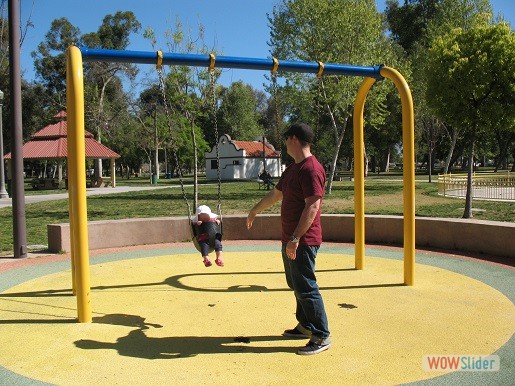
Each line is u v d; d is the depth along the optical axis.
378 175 52.81
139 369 3.87
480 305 5.54
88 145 35.91
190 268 7.72
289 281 4.39
